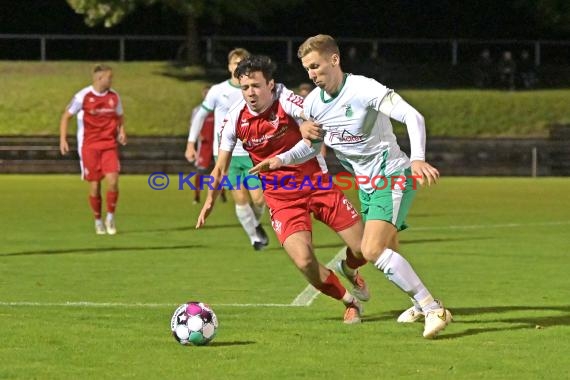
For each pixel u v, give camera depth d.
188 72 88.44
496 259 28.02
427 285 23.23
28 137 73.56
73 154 72.81
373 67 92.81
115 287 22.98
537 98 82.94
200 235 34.50
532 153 73.31
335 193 18.53
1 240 32.62
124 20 103.25
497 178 70.81
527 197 52.44
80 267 26.38
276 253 29.56
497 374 14.57
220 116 30.44
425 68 93.12
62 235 34.22
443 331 17.64
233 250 30.28
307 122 17.27
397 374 14.55
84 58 103.00
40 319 18.70
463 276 24.73
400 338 17.05
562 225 38.03
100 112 34.28
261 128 18.22
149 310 19.78
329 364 15.14
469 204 47.94
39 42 102.81
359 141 17.89
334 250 30.66
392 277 17.12
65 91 81.62
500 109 82.00
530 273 25.23
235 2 88.88
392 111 17.20
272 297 21.58
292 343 16.61
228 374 14.52
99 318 18.84
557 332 17.56
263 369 14.83
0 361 15.30
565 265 26.77
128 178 68.62
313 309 20.00
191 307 16.47
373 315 19.34
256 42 98.19
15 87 81.81
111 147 34.56
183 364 15.12
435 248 30.67
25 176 69.31
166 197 52.06
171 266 26.66
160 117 79.56
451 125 80.75
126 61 97.00
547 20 93.75
